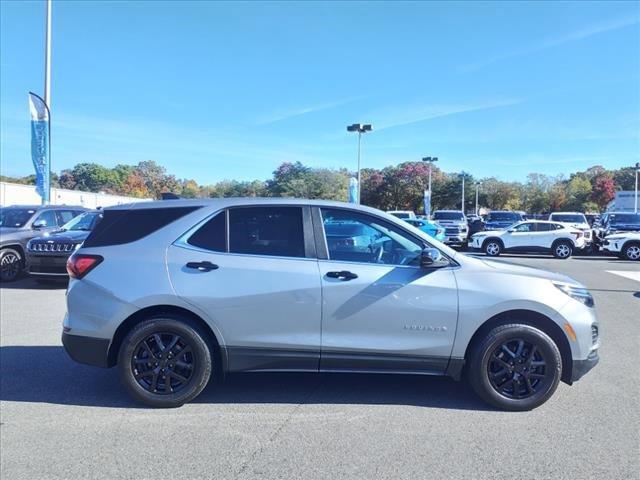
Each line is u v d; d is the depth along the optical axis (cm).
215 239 459
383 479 335
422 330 444
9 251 1206
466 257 466
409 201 6806
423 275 446
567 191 7075
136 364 452
